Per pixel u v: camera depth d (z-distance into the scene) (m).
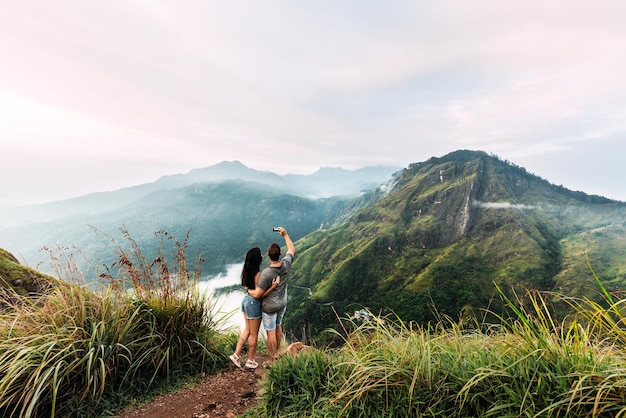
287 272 4.83
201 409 3.67
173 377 4.27
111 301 4.33
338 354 3.64
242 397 3.94
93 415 3.49
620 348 2.46
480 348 2.92
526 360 2.58
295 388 3.36
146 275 4.60
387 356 3.08
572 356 2.54
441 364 2.84
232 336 5.59
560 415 2.25
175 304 4.62
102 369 3.56
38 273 6.64
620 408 2.12
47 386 3.34
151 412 3.61
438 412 2.58
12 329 3.78
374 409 2.81
